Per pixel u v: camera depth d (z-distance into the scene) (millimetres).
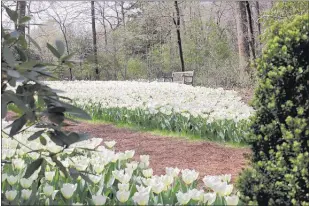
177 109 7531
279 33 2609
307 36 2482
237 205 2680
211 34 25312
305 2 8000
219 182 2770
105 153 3625
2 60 2068
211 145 6383
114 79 28641
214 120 6832
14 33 2287
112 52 28141
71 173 2445
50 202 2775
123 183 2996
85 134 2322
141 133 7422
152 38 29766
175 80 20328
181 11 27266
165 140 6809
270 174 2451
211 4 28719
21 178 2996
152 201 2844
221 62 21953
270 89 2529
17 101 2068
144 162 3734
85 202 2852
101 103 9258
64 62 2381
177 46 27391
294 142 2340
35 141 4184
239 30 17375
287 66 2471
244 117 6680
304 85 2439
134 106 8180
